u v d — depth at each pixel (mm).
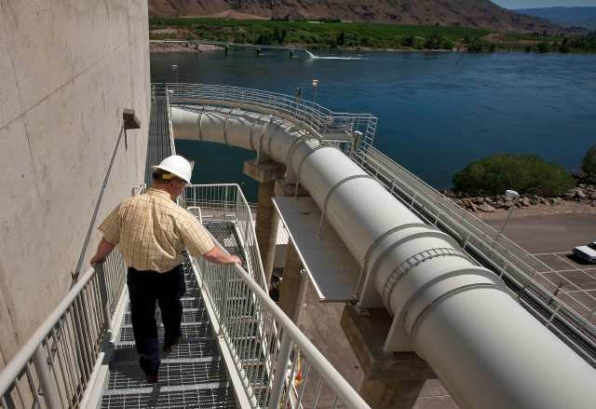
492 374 4969
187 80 61031
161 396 3768
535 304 7496
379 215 8133
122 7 8383
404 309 6660
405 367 7352
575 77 95500
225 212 15227
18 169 2865
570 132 53750
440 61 114812
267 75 69938
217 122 17797
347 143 13398
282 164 16859
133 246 3094
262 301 2963
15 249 2795
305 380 2273
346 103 57625
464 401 5387
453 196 36281
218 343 4531
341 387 1763
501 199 35219
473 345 5336
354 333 8102
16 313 2793
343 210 9117
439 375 6031
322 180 10602
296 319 17125
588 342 6617
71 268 4141
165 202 3154
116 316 4809
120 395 3721
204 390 3887
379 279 7531
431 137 48781
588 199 36375
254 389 3602
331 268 9734
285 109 16062
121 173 7863
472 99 66875
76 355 3107
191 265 7488
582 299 23047
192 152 41750
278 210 12711
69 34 4160
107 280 4633
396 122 52312
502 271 8211
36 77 3223
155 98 22719
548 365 4680
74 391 2949
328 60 99000
